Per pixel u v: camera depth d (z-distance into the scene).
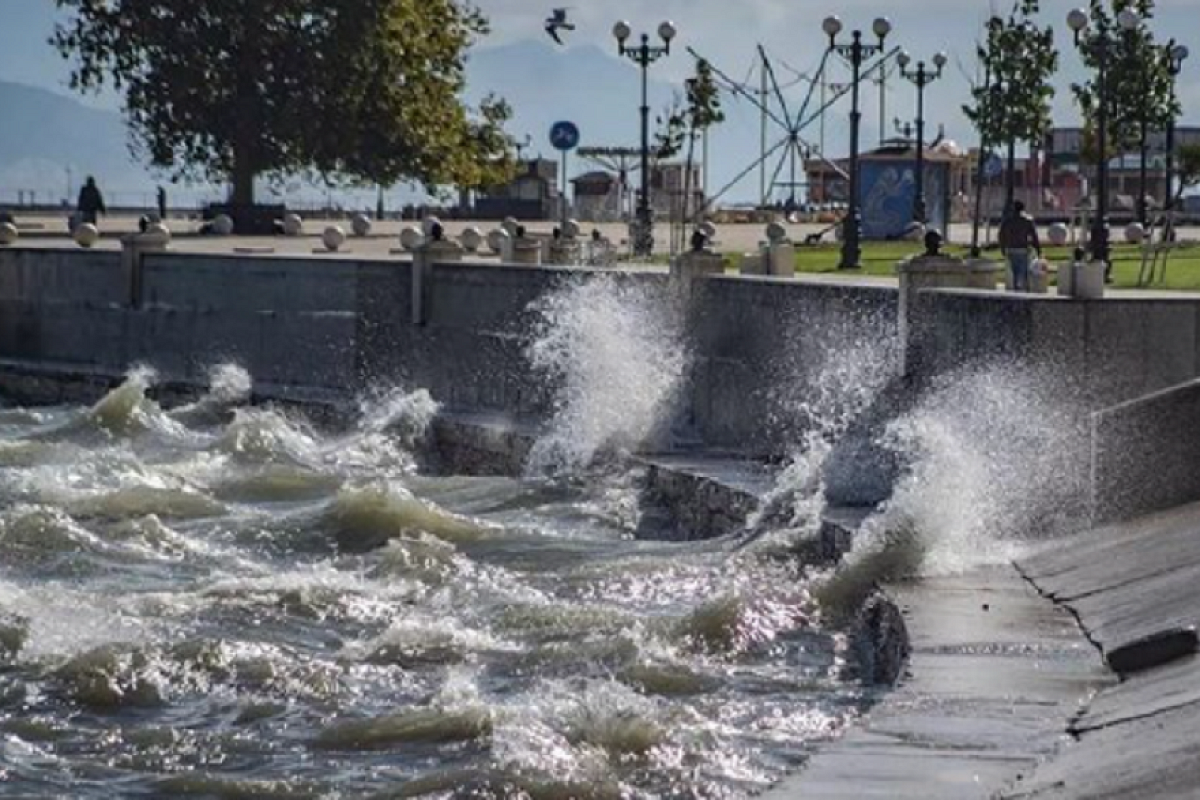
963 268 52.03
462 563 49.28
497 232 95.38
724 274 63.09
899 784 27.41
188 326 86.62
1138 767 27.06
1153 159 167.25
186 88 131.75
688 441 62.59
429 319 75.62
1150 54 122.56
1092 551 41.19
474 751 34.25
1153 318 46.50
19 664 39.38
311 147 133.25
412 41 134.88
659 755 33.44
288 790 32.75
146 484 61.62
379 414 75.56
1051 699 31.62
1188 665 31.83
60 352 92.31
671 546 51.12
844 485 50.59
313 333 80.88
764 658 39.81
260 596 45.00
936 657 34.41
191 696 38.03
